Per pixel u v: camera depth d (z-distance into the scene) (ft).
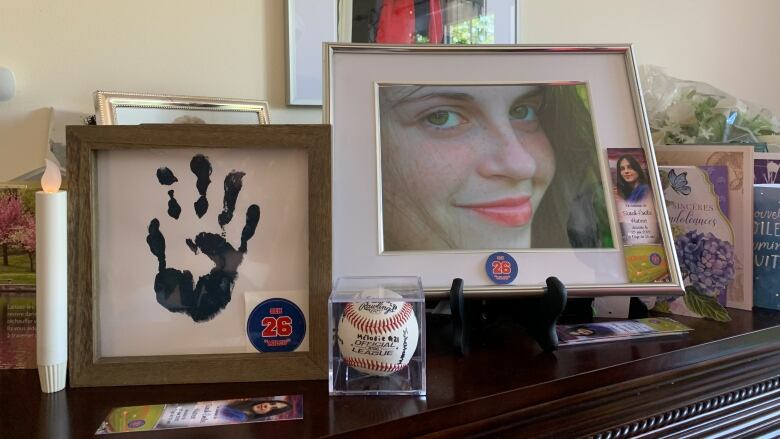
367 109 2.68
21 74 2.98
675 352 2.41
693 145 3.14
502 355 2.42
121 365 2.17
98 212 2.21
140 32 3.17
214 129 2.20
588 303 2.91
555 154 2.77
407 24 3.67
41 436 1.81
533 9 4.08
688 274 3.01
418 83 2.75
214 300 2.26
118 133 2.17
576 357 2.36
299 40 3.48
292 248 2.28
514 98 2.81
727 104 3.58
